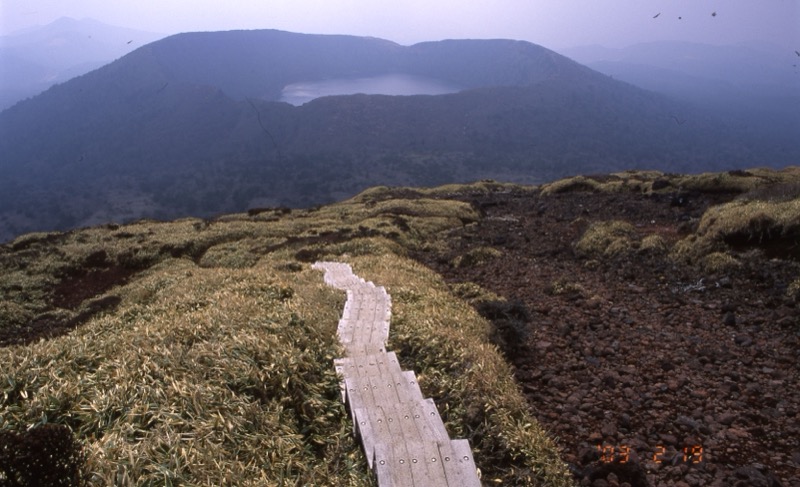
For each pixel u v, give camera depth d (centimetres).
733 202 2523
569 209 4053
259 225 3866
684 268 2014
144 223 4525
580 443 885
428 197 5778
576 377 1149
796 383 1093
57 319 2322
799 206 2019
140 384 755
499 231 3381
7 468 483
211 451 641
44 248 3422
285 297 1423
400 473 653
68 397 719
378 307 1379
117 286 2778
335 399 892
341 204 5412
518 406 897
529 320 1538
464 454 684
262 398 811
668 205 3662
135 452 608
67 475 517
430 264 2606
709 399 1034
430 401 823
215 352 883
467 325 1288
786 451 855
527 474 739
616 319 1552
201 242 3394
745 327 1431
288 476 662
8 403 714
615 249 2388
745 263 1877
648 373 1162
